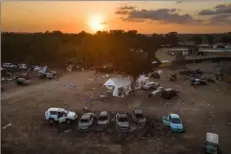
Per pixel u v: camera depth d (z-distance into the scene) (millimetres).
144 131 18016
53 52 57969
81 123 18062
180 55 60844
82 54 54281
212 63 55188
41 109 23016
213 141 14680
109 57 51719
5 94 28516
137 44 42250
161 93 27812
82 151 14742
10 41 56312
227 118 20891
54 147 15305
